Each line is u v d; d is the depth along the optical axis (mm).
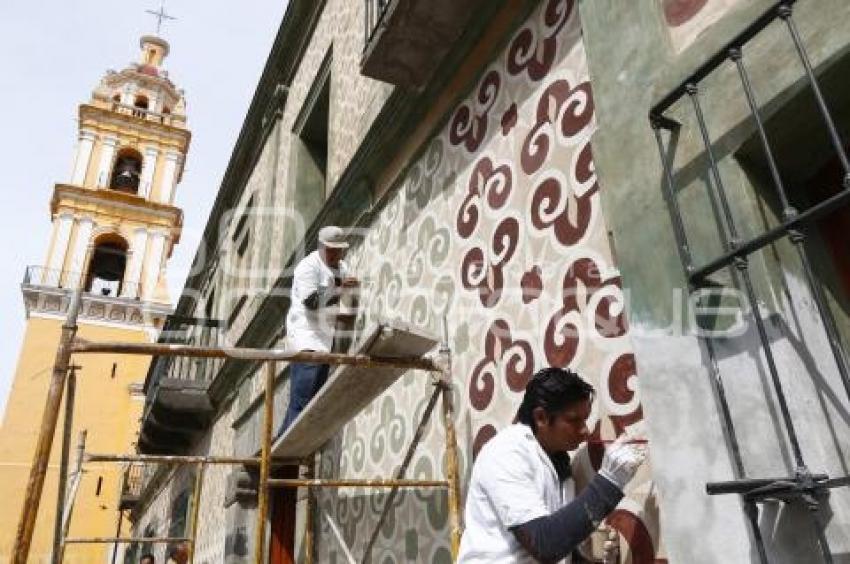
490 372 3998
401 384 5141
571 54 3898
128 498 21078
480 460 2469
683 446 2453
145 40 45781
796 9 2354
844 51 2145
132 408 31938
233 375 11000
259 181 11961
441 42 5121
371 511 5207
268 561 6938
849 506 2012
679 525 2393
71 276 32906
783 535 2055
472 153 4727
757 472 2176
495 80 4641
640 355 2734
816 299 2049
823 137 2447
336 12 9078
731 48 2396
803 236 2072
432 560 4223
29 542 2918
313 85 9523
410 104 5617
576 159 3643
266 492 3826
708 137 2535
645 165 2914
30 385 30922
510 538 2326
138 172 38000
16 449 29594
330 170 7906
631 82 3119
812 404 2154
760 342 2256
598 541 2754
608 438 3006
